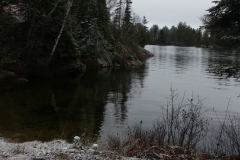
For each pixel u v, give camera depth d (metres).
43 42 28.03
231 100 19.73
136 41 69.69
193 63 52.31
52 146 8.13
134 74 34.53
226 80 30.12
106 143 9.41
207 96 21.06
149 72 37.25
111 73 35.09
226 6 8.24
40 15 26.70
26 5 26.33
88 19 42.16
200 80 29.92
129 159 6.62
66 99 18.05
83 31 41.81
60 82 25.58
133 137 8.86
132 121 13.23
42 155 6.63
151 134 8.92
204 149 8.53
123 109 15.87
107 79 29.09
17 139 9.23
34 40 26.81
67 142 9.44
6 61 23.66
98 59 41.97
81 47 38.97
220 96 21.17
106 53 44.16
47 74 28.08
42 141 9.49
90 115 14.19
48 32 28.08
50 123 12.27
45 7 27.27
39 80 25.91
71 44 30.95
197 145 9.31
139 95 20.61
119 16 61.69
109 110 15.50
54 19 28.05
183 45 167.25
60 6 28.14
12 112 13.91
